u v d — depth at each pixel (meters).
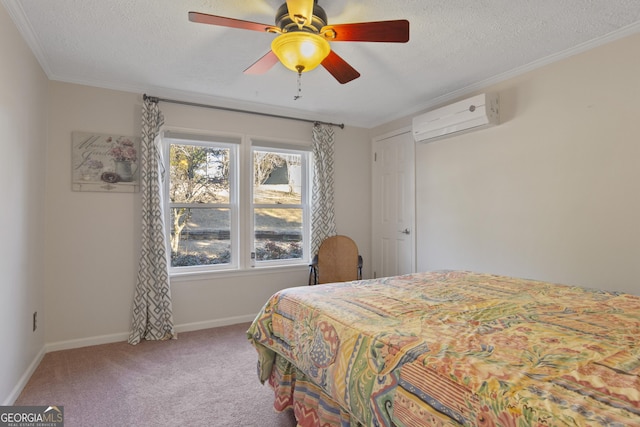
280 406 1.73
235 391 2.13
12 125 1.95
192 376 2.32
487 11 1.96
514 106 2.76
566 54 2.41
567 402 0.72
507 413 0.74
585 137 2.33
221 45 2.35
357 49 2.41
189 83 3.02
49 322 2.75
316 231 3.86
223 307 3.46
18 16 1.94
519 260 2.72
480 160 3.02
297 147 3.86
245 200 3.58
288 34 1.70
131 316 3.05
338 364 1.26
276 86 3.10
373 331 1.21
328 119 4.06
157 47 2.37
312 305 1.57
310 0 1.46
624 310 1.42
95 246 2.93
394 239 3.97
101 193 2.96
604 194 2.24
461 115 2.98
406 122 3.84
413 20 2.05
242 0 1.85
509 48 2.39
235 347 2.86
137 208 3.09
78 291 2.86
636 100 2.10
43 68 2.60
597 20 2.04
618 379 0.82
